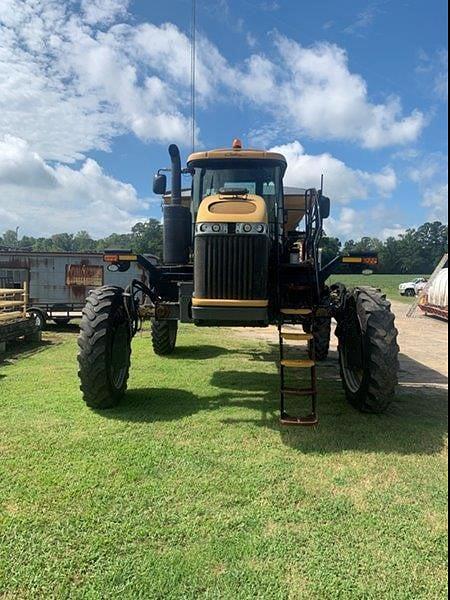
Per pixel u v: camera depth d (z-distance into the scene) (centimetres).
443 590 220
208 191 557
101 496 298
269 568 233
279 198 554
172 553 244
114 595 215
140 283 541
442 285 1574
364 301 463
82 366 455
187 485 313
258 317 427
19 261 1264
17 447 374
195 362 717
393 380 439
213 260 428
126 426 424
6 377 616
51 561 237
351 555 244
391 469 341
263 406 490
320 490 309
